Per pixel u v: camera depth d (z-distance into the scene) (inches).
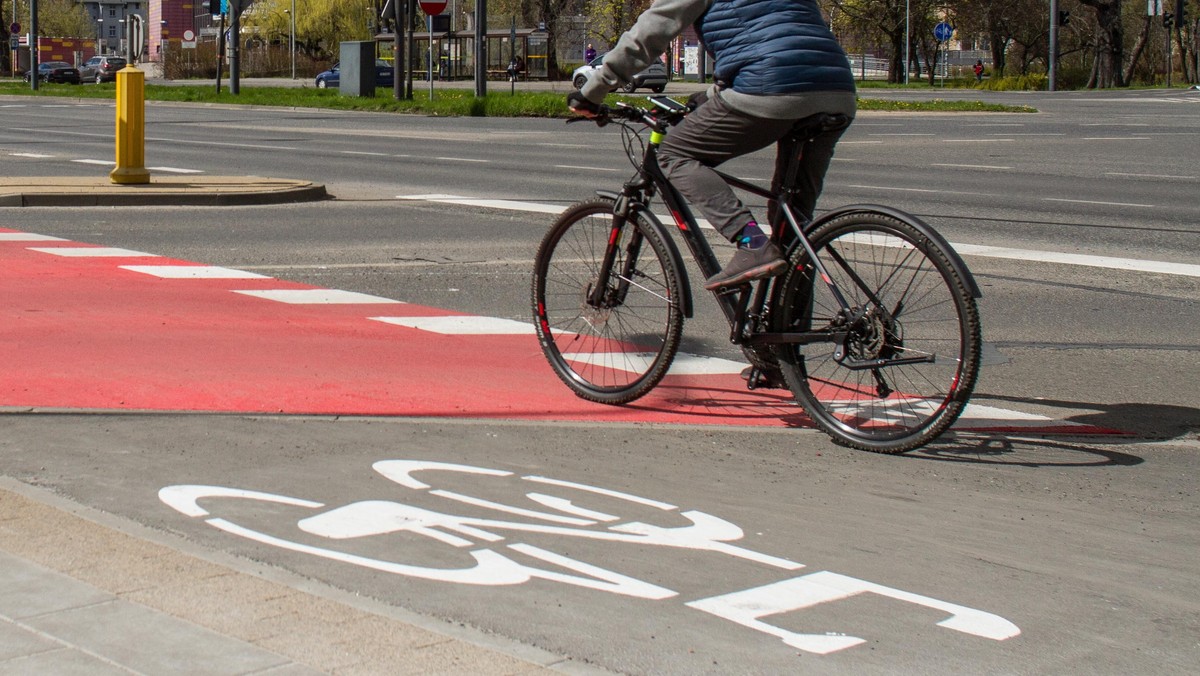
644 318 258.2
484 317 354.3
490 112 1560.0
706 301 381.4
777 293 241.4
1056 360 317.4
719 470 217.3
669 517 189.6
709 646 144.0
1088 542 185.9
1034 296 401.7
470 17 3408.0
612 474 211.9
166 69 3663.9
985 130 1270.9
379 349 312.2
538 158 912.3
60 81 3597.4
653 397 271.6
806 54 227.1
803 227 237.6
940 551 179.2
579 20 3693.4
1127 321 365.1
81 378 274.5
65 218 543.8
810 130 230.7
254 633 137.9
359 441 227.5
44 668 126.0
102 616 140.0
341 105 1685.5
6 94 2203.5
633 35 234.5
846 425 236.8
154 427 233.9
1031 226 558.3
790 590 162.1
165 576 153.9
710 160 239.9
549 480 206.8
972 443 241.6
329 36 4126.5
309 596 149.9
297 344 315.9
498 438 232.8
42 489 193.8
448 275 421.7
